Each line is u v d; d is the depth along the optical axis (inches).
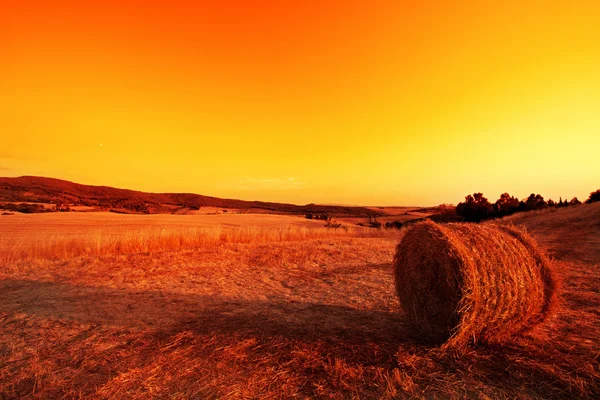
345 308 271.6
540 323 210.7
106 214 2166.6
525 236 222.7
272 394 147.1
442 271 203.8
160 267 424.2
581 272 379.6
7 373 168.9
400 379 154.9
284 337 210.4
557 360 174.9
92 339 209.0
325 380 158.2
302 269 429.7
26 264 437.1
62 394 149.6
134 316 250.7
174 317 248.5
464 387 151.3
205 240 645.3
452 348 192.1
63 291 317.4
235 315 253.0
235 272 406.3
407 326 231.0
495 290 188.1
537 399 141.9
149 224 1529.3
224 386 153.7
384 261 486.9
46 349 195.5
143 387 153.9
